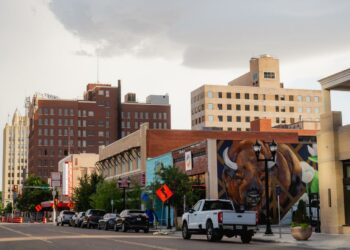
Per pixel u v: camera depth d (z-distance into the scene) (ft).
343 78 107.04
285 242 88.74
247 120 543.80
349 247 75.20
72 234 127.54
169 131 214.07
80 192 249.75
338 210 107.34
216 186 159.63
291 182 168.86
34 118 651.66
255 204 163.43
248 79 574.15
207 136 218.38
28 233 135.33
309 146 172.86
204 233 96.48
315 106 563.89
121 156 248.52
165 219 186.19
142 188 207.51
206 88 538.88
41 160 642.63
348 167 107.65
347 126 107.14
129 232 145.79
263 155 166.40
